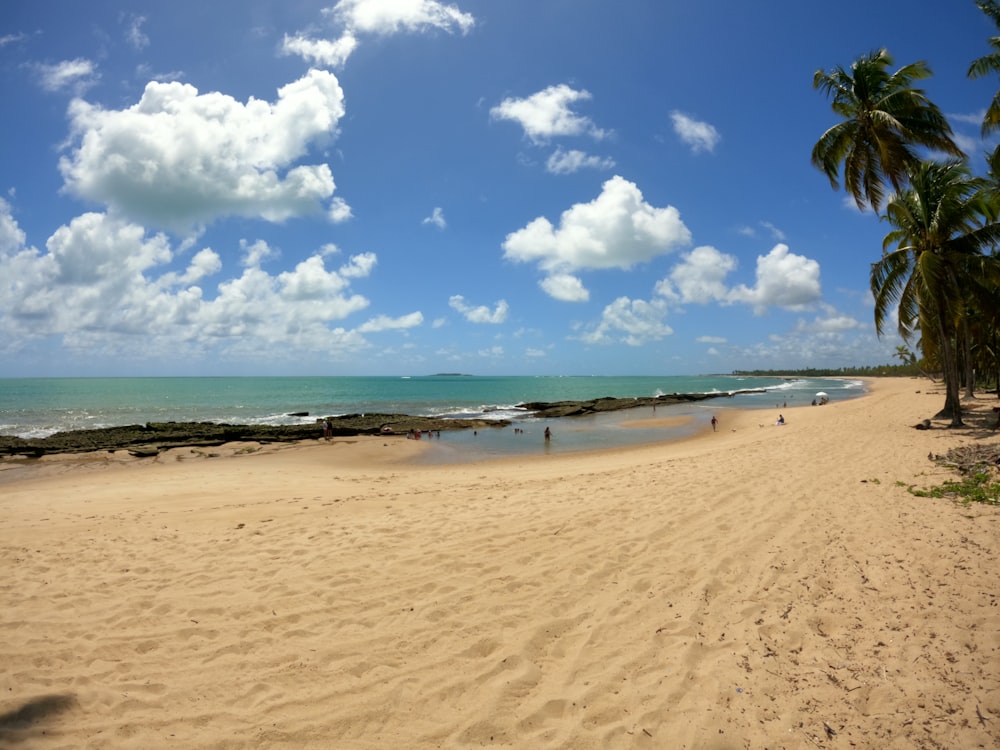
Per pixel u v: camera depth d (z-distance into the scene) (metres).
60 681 3.72
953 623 4.11
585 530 6.98
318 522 7.91
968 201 16.61
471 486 11.12
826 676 3.61
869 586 4.93
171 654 4.11
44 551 6.71
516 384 150.38
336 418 35.69
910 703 3.25
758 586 5.13
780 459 12.25
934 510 7.24
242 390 95.81
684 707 3.36
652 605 4.81
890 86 18.36
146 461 20.30
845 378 151.50
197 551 6.59
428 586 5.32
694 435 27.42
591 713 3.34
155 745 3.07
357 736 3.18
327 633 4.42
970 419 19.97
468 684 3.68
